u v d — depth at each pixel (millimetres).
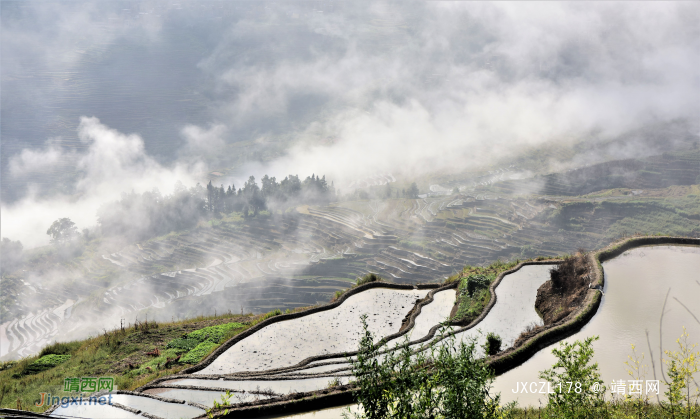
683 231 152750
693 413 10820
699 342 19422
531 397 17188
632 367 16375
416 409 9227
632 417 11383
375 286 36906
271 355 25062
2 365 28766
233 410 17469
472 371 9609
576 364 11273
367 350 10133
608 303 24094
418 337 26188
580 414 11016
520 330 25047
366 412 9633
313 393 18234
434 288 36312
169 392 19906
